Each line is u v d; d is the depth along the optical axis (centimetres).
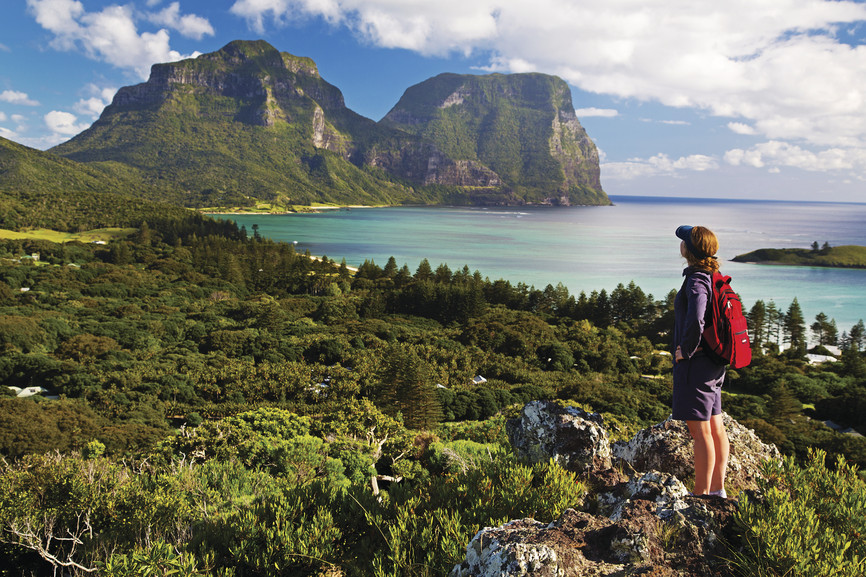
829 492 434
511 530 376
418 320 11144
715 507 382
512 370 7075
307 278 14062
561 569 323
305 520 568
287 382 5816
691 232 476
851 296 14200
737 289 15038
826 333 10175
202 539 578
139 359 7056
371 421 2759
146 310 10106
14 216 19762
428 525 472
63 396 5247
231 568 495
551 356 8038
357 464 1744
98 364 6462
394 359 4753
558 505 467
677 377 471
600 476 558
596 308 11188
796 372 7025
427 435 2408
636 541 339
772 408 5350
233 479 1353
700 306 443
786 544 325
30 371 6147
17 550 798
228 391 5662
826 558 332
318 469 1688
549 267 17800
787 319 10038
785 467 462
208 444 2520
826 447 3762
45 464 999
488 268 17438
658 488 416
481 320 10188
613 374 7694
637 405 5359
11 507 848
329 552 502
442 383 6219
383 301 11844
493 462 606
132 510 865
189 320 9338
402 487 606
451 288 11669
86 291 11338
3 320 7388
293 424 2806
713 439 466
